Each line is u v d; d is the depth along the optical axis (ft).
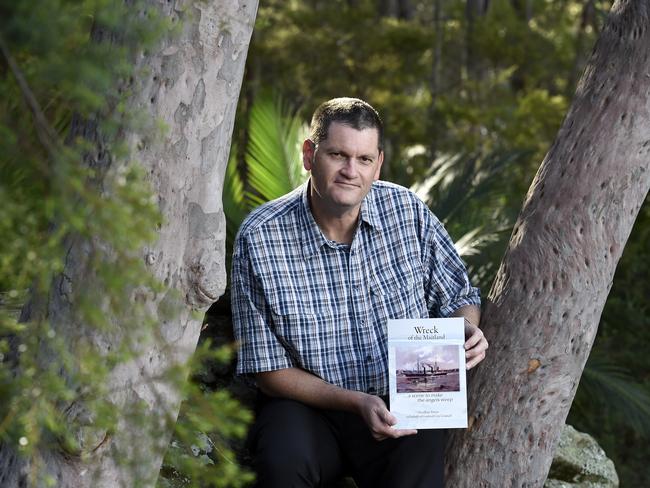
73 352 6.48
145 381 6.72
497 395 10.06
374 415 9.13
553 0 49.14
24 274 5.15
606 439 20.54
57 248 5.28
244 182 17.78
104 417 5.90
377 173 9.83
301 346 9.73
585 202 9.77
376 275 10.03
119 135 6.38
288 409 9.59
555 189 9.92
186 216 6.77
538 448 10.11
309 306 9.77
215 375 11.50
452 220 16.74
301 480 9.22
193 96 6.54
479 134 41.57
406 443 9.56
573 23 47.85
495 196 18.21
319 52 39.93
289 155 14.64
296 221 9.82
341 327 9.86
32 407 5.64
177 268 6.81
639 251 23.66
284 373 9.68
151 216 5.12
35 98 5.14
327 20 41.32
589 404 20.90
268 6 42.70
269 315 9.78
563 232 9.83
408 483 9.45
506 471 10.09
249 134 14.96
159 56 6.40
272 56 39.58
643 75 9.59
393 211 10.17
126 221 4.84
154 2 6.36
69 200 4.95
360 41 40.14
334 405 9.43
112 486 6.82
